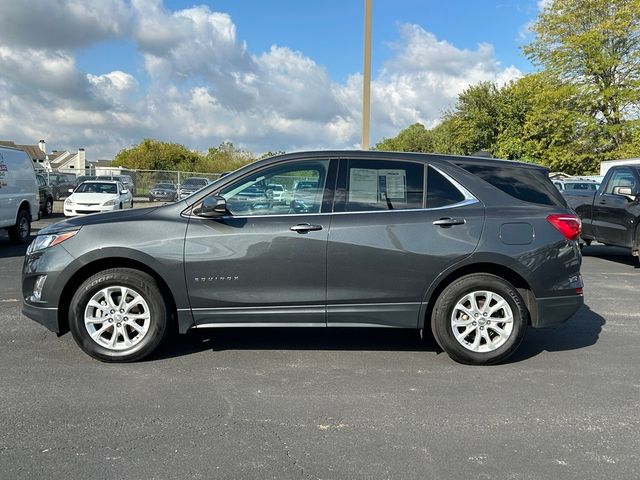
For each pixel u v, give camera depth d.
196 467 3.24
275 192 5.05
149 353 4.98
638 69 36.06
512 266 4.95
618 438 3.65
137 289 4.89
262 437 3.63
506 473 3.21
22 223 13.62
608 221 11.45
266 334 5.98
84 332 4.91
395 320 4.99
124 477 3.12
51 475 3.13
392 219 4.95
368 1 13.35
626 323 6.58
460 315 5.00
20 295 7.74
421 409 4.09
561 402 4.24
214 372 4.80
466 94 49.50
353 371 4.88
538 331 6.22
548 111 39.59
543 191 5.21
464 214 5.00
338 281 4.91
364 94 13.73
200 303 4.92
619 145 37.22
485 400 4.27
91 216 5.20
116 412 3.98
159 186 37.47
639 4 34.50
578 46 36.31
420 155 5.19
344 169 5.10
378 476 3.17
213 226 4.92
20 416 3.89
